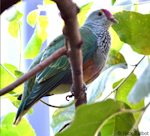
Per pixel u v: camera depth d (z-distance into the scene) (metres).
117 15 2.76
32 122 5.70
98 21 3.80
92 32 3.60
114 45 3.37
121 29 2.75
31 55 3.55
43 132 5.69
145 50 2.72
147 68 1.68
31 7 5.43
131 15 2.72
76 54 1.66
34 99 3.01
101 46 3.50
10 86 1.61
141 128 4.74
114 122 2.34
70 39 1.52
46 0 3.61
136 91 1.59
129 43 2.74
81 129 1.87
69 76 3.25
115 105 1.86
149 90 1.57
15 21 3.52
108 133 2.36
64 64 3.21
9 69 3.54
